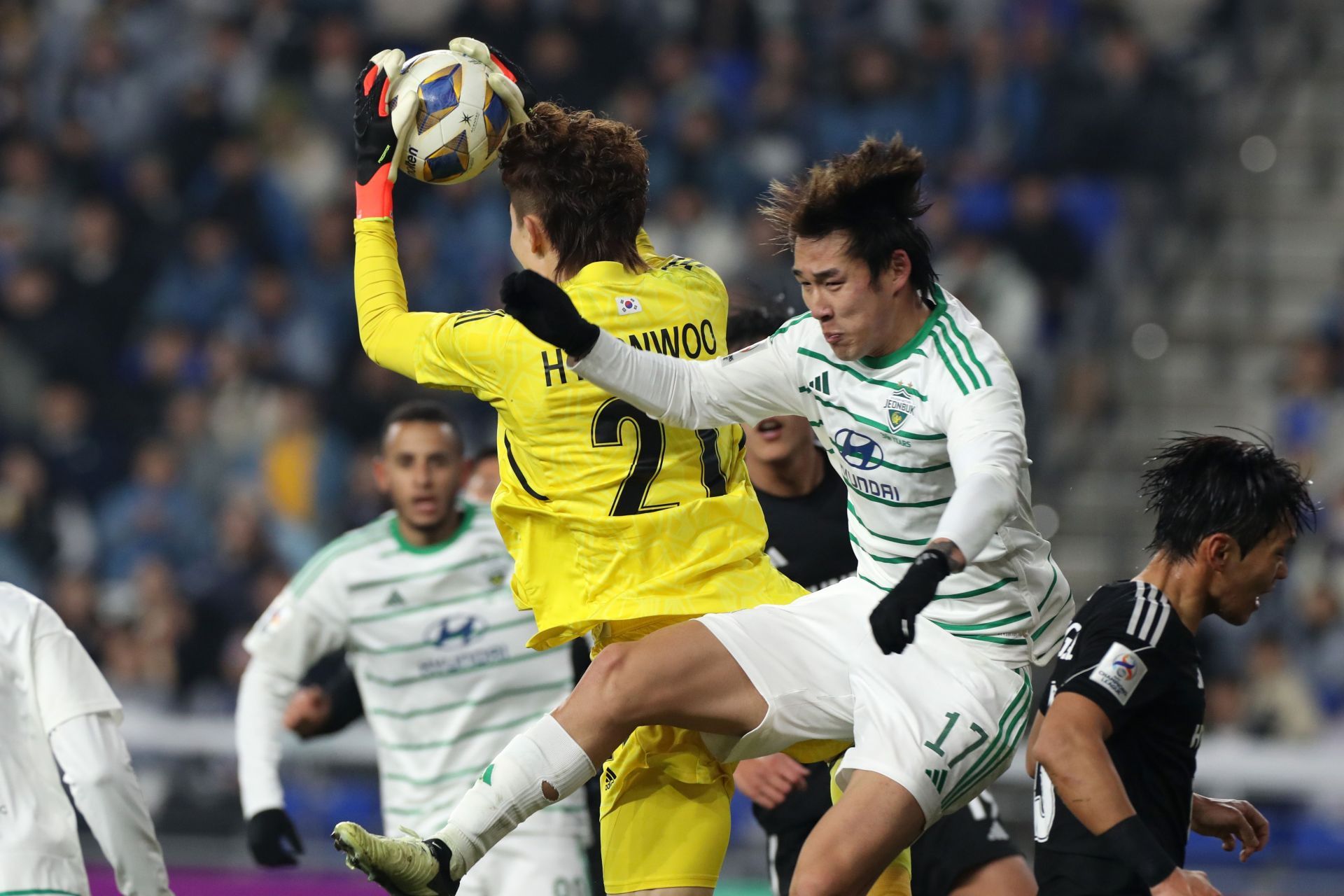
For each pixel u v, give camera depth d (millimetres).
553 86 44969
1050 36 44969
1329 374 38562
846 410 12609
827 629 12867
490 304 41750
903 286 12219
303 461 39062
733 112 44375
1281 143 45062
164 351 40906
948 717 12312
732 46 46312
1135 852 11781
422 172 13492
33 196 43594
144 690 34312
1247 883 28094
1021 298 39906
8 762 13078
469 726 19078
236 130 44781
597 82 45219
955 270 40000
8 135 45875
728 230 42094
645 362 12539
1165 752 12555
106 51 46031
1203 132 44469
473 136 13375
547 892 18531
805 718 12680
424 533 19250
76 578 35844
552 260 13250
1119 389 40500
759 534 13500
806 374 12805
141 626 34875
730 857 27359
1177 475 13039
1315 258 43219
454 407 38094
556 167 13117
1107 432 39844
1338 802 28188
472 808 12203
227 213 42906
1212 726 31469
